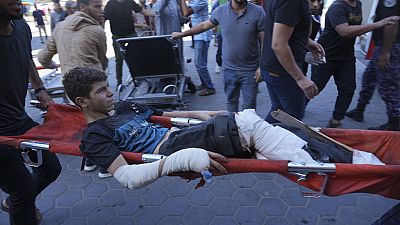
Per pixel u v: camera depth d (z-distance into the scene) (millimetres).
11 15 1810
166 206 2723
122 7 5207
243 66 3250
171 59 4234
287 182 2943
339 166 1484
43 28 11359
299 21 2166
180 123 2234
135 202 2799
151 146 1982
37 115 4840
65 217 2656
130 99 4191
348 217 2475
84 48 2836
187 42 9977
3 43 1877
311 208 2594
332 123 3818
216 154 1617
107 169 1743
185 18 5820
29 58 2164
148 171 1599
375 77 3697
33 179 2238
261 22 3045
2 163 1932
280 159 1763
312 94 2270
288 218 2496
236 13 3127
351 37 3213
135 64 4309
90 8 2959
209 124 1899
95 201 2846
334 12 3213
